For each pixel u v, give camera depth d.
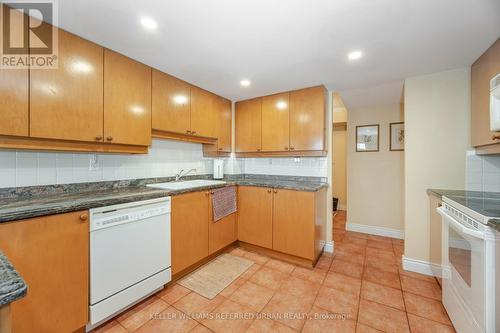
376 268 2.30
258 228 2.60
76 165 1.79
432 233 2.07
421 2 1.20
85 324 1.34
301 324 1.49
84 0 1.18
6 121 1.23
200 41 1.61
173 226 1.93
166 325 1.47
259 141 2.96
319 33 1.50
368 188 3.51
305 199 2.29
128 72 1.83
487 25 1.40
